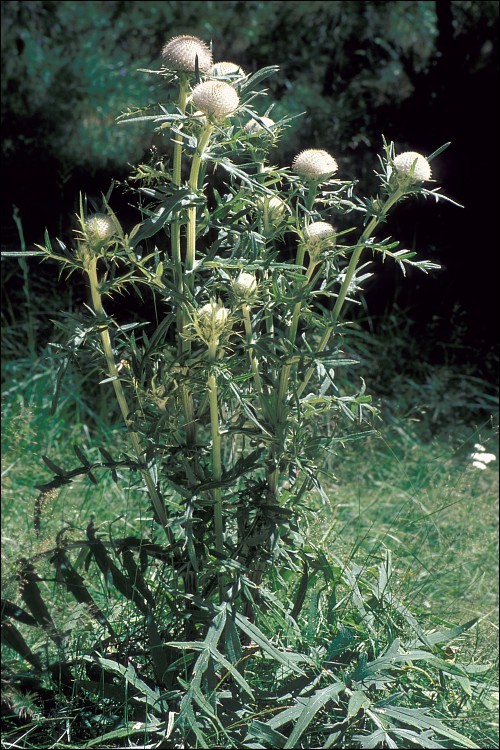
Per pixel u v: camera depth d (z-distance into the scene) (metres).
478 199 5.77
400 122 5.92
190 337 2.17
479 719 2.54
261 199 2.23
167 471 2.30
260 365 2.37
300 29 6.62
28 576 2.41
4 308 5.27
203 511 2.32
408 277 5.85
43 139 6.78
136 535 3.35
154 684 2.34
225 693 2.20
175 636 2.35
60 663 2.39
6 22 7.12
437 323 5.65
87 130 7.29
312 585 2.50
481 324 5.66
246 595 2.19
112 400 4.64
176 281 2.19
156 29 7.58
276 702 2.27
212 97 1.96
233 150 2.07
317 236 2.17
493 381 5.43
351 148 6.02
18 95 6.99
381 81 6.56
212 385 2.15
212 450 2.28
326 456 3.59
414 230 5.83
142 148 6.81
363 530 3.69
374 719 2.15
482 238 5.76
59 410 4.35
